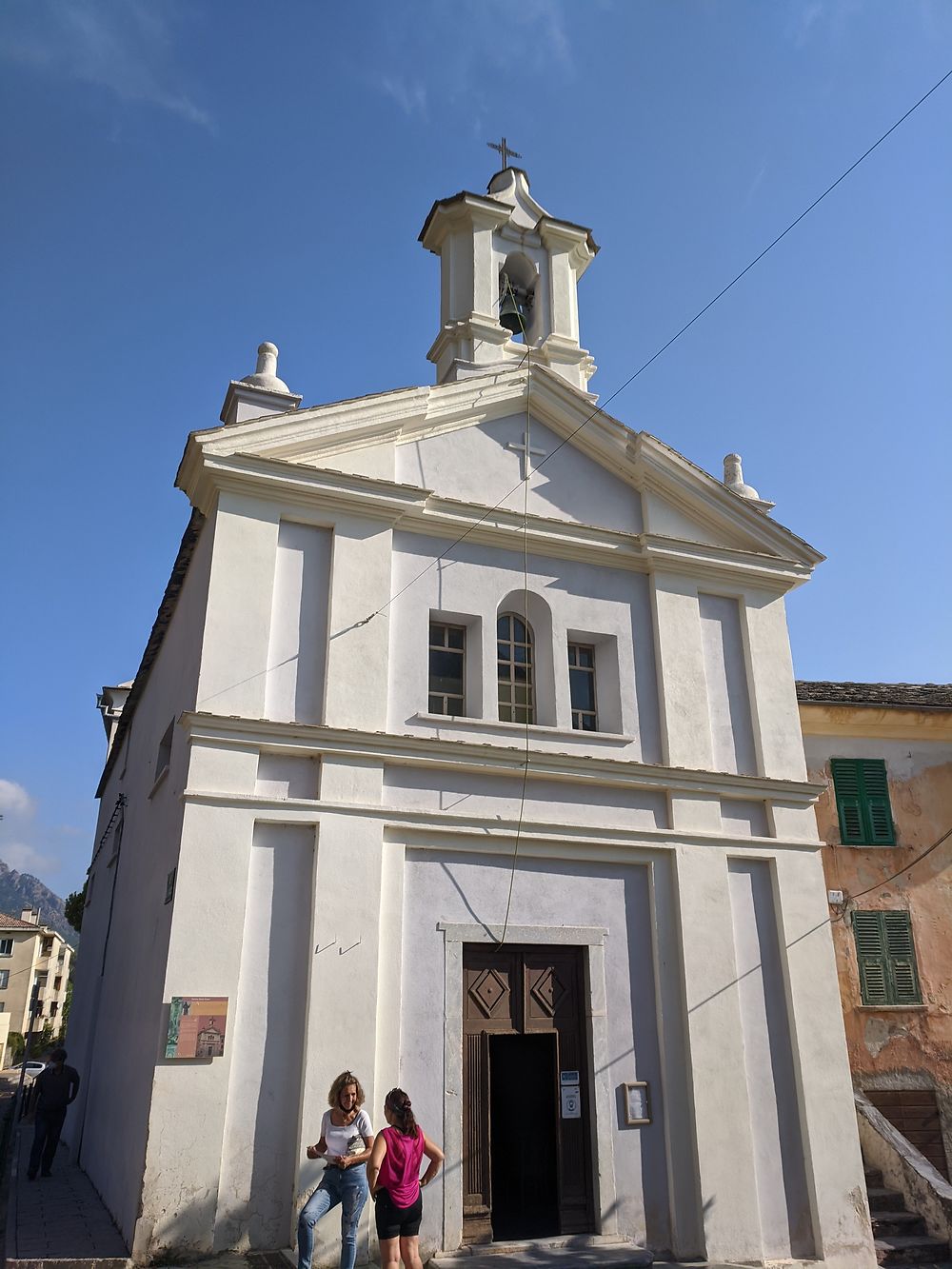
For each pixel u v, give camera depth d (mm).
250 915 9914
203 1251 8625
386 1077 9883
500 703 12500
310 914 10102
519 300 16344
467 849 11148
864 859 15656
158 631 14695
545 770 11711
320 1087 9438
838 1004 12242
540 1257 9812
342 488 11641
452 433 13156
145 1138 8969
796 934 12391
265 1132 9266
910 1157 12992
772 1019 12016
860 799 15961
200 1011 9258
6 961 69125
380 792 10766
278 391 12242
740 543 14344
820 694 16453
